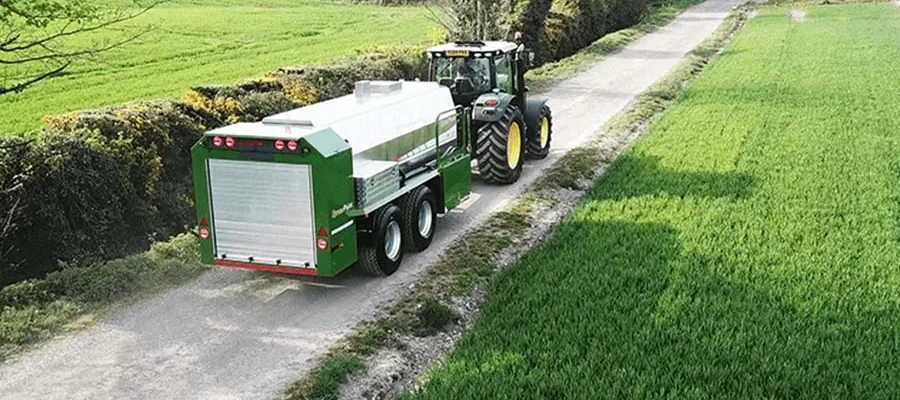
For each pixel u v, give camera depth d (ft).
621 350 26.91
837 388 24.18
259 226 31.91
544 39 105.09
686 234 38.09
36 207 36.09
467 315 31.81
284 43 118.11
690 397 23.84
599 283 32.65
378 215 33.94
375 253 33.71
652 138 59.21
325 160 30.50
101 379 26.21
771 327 28.32
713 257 35.04
